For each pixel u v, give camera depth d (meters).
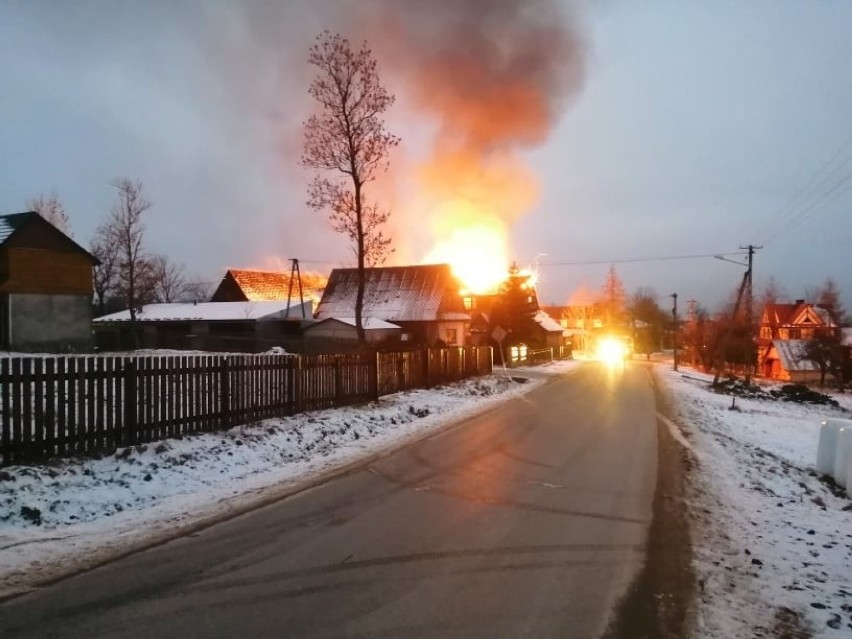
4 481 7.33
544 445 12.87
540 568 5.76
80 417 8.99
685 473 10.46
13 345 30.52
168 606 4.79
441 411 18.42
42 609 4.70
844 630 4.68
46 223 31.89
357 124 24.84
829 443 12.91
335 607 4.82
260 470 9.73
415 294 50.69
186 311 49.84
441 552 6.13
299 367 14.28
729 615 4.89
